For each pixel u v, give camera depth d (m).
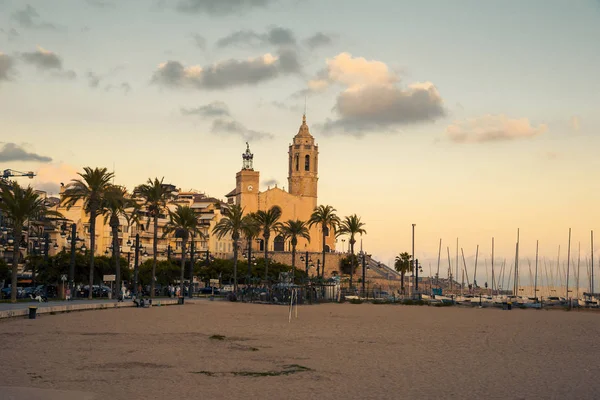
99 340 48.72
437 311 117.56
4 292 124.12
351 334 61.78
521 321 89.81
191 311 92.50
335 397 29.58
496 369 39.38
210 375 34.47
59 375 32.75
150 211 127.50
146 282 165.12
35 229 166.25
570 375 37.31
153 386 30.75
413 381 34.38
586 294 183.38
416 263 191.75
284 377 34.59
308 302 138.38
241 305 119.56
